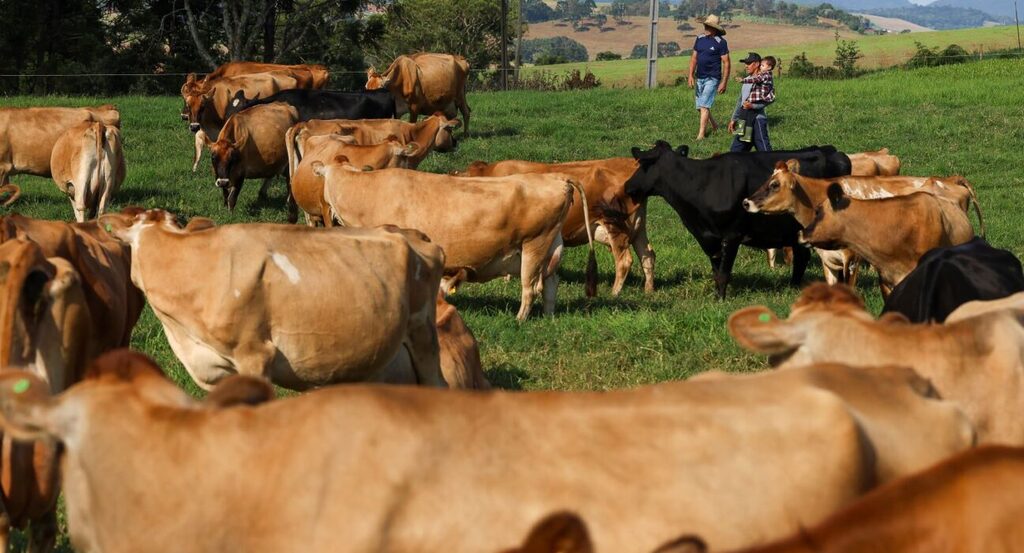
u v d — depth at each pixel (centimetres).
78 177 1992
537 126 3478
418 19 10744
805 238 1375
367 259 945
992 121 3519
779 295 1745
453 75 3209
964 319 638
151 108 3750
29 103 3775
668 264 1983
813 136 3300
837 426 487
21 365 710
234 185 2306
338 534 462
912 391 525
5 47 6562
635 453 474
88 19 6825
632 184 1748
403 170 1432
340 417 476
